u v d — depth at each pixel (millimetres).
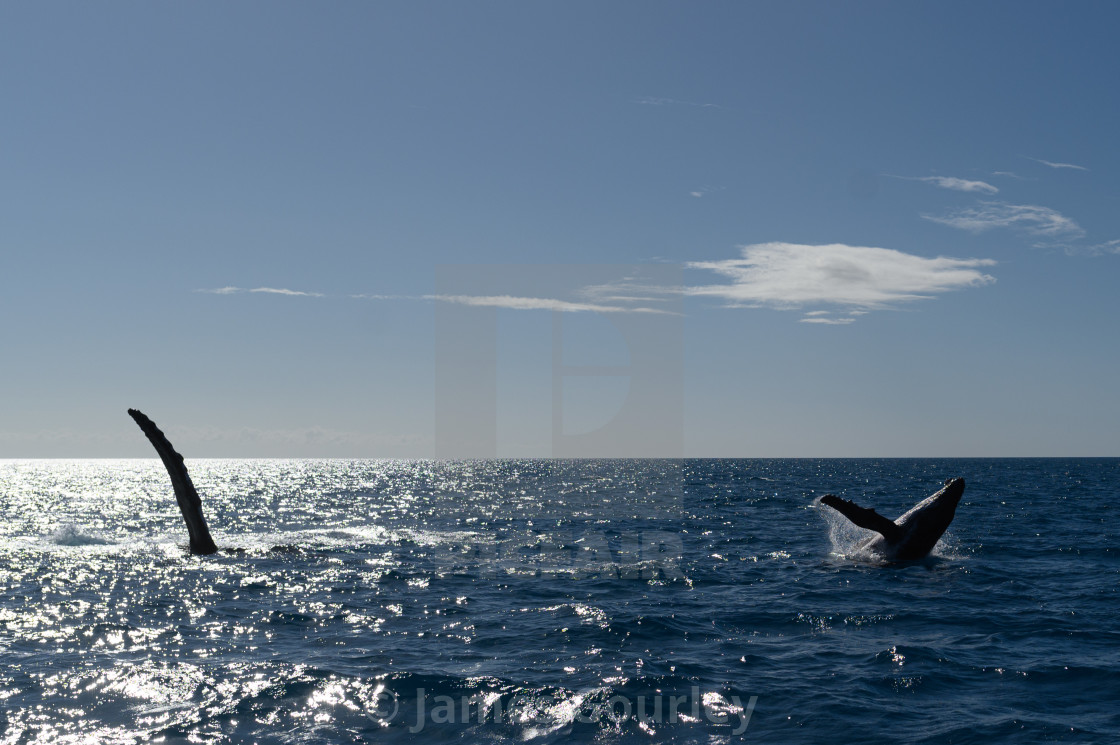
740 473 105750
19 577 18750
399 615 14211
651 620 13406
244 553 22859
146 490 89438
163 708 8992
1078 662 10742
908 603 14812
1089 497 49062
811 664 10695
